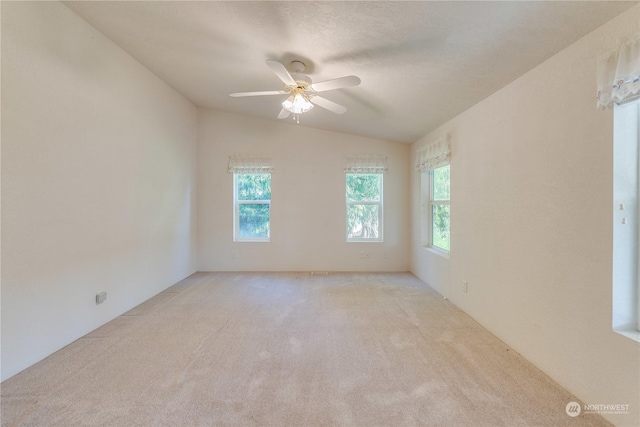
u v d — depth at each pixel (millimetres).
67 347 2340
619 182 1541
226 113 4949
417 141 4680
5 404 1684
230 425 1549
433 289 3996
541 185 2031
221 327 2758
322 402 1729
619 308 1545
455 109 3143
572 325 1781
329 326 2793
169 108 3996
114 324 2805
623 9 1448
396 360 2186
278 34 2293
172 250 4156
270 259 5031
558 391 1815
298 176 5004
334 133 5016
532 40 1805
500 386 1871
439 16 1748
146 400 1730
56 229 2270
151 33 2650
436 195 4309
